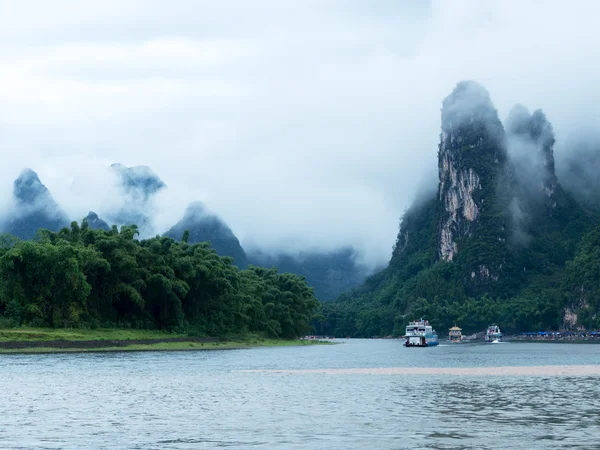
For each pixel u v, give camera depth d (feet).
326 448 122.72
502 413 161.17
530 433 135.74
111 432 138.62
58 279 472.85
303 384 234.17
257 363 358.02
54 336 438.40
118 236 546.67
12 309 456.86
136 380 246.47
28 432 138.82
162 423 149.18
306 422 149.89
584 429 139.85
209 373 280.72
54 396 197.47
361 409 168.96
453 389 215.31
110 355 399.44
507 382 239.71
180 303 575.79
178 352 463.42
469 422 148.77
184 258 586.86
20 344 409.28
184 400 188.85
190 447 123.95
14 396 196.85
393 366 339.57
